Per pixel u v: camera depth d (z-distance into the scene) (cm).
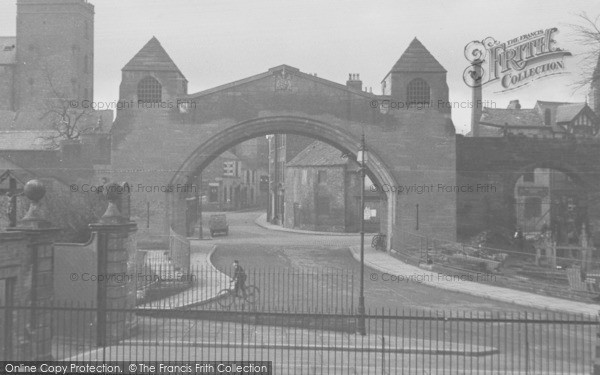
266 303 2375
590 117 6366
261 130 3981
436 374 1398
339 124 3969
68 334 1791
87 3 7638
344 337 1842
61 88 7312
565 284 2777
